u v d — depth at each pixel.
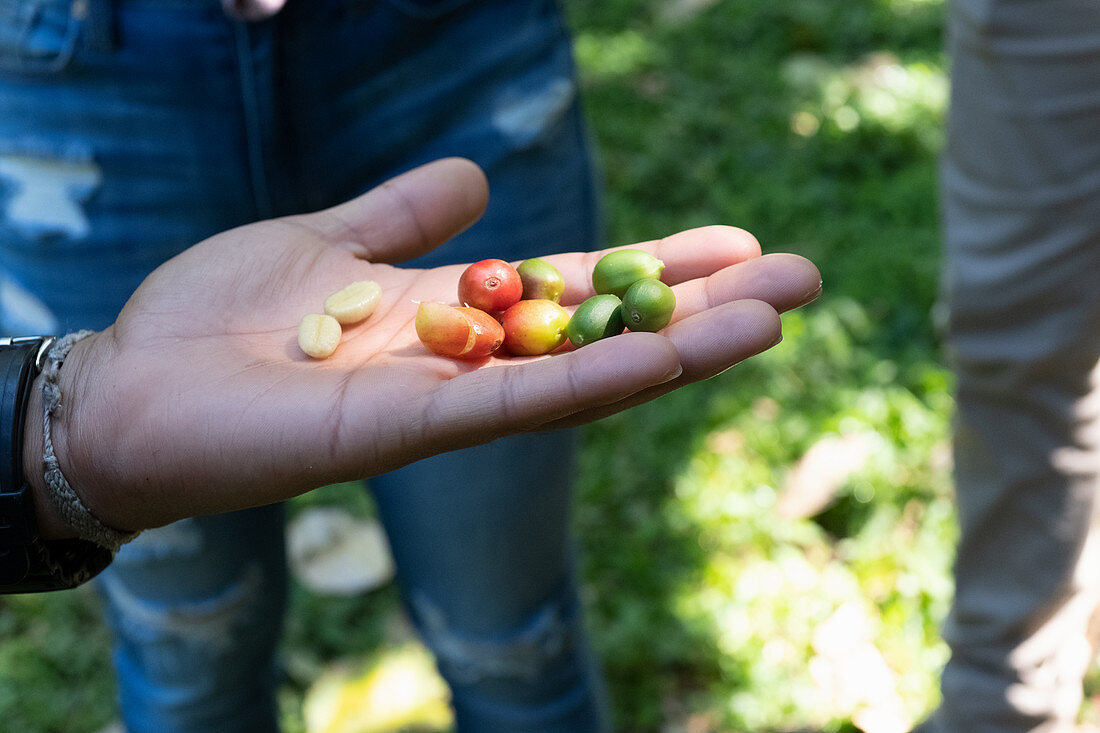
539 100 0.37
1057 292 0.37
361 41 0.35
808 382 0.62
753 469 0.56
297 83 0.35
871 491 0.54
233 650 0.39
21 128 0.35
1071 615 0.42
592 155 0.40
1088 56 0.35
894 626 0.50
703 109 0.90
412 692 0.50
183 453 0.30
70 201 0.36
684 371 0.30
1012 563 0.41
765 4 1.03
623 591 0.53
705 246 0.34
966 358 0.40
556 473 0.37
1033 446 0.39
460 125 0.37
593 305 0.34
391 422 0.29
